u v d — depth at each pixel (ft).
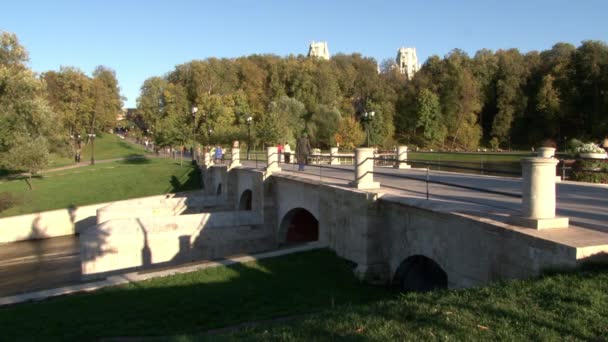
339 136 241.14
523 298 22.72
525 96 262.06
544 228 28.22
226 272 51.57
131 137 423.23
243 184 105.91
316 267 51.31
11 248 102.63
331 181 62.90
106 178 158.81
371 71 336.49
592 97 224.12
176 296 45.09
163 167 183.73
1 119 136.05
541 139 247.70
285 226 81.92
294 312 39.45
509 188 53.88
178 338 28.55
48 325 39.78
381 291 44.75
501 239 29.40
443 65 289.74
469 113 272.10
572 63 232.73
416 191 51.11
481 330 20.13
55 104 273.54
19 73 146.41
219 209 114.93
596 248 24.09
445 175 77.66
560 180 65.05
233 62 327.88
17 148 136.36
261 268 52.37
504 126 260.62
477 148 264.52
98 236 76.84
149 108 316.60
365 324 23.03
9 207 121.19
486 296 24.07
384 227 46.42
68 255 94.94
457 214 34.24
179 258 81.51
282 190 79.87
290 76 306.76
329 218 57.47
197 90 293.02
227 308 41.34
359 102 320.09
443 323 21.36
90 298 46.32
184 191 136.77
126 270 78.43
